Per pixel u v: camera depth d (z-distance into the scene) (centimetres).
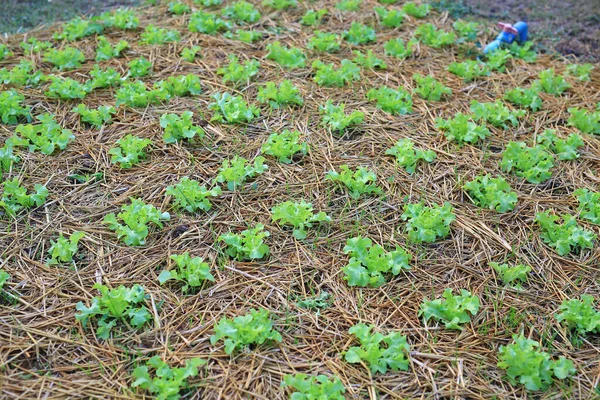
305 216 326
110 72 432
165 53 474
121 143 369
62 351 264
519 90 437
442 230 329
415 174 369
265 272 305
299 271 306
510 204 346
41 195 334
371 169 369
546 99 444
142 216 321
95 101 418
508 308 292
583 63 497
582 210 343
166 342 268
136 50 476
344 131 400
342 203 346
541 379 258
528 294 300
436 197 353
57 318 278
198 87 429
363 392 253
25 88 425
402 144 381
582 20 556
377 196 352
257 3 553
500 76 470
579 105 439
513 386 259
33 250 310
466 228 335
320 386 245
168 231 323
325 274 306
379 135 399
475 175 371
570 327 284
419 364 264
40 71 437
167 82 426
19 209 330
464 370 264
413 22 536
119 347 266
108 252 311
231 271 304
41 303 284
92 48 479
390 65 474
